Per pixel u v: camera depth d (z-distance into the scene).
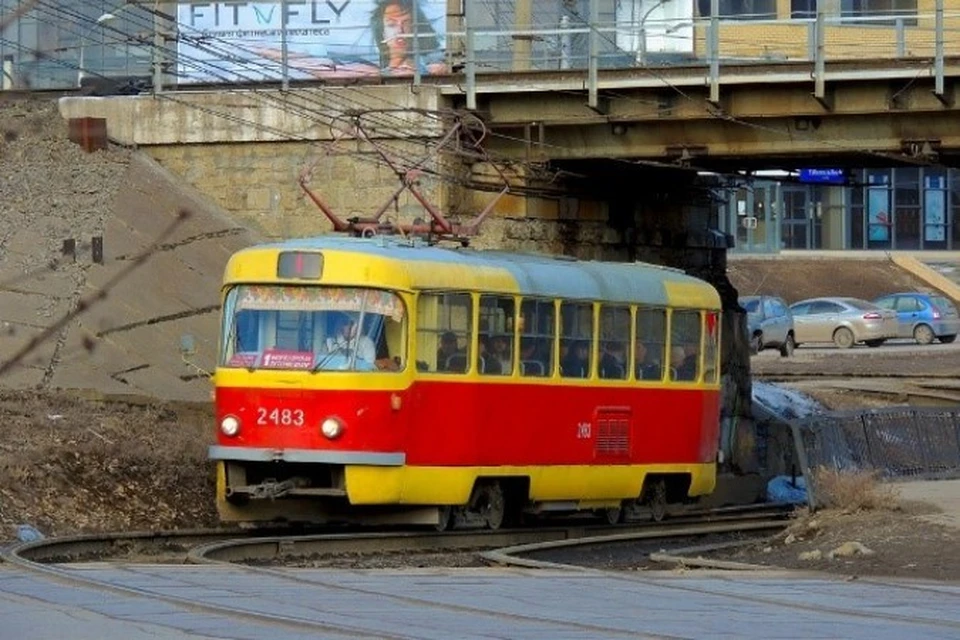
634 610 25.95
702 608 26.45
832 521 40.06
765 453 66.75
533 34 57.53
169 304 53.84
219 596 26.39
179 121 59.91
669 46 68.12
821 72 54.75
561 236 60.81
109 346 51.22
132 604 24.83
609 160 59.12
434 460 41.38
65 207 56.84
